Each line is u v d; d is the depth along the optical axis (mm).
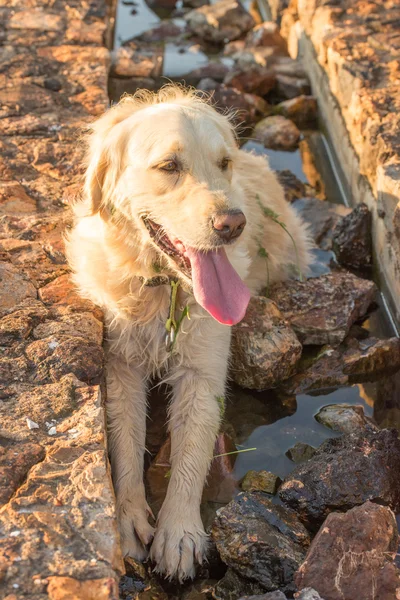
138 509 1466
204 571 1413
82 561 1198
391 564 1298
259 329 1717
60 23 2812
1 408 1389
